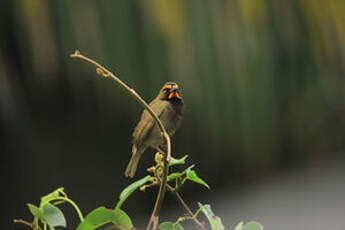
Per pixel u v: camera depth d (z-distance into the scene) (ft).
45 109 50.78
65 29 38.14
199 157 45.91
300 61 41.16
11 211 56.39
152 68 37.70
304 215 35.70
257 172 43.37
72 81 44.24
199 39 37.01
